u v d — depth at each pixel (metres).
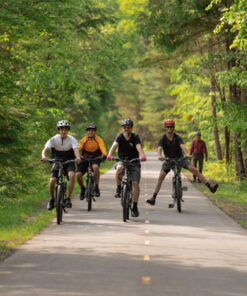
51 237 11.96
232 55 25.31
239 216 16.31
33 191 23.53
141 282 8.09
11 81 20.00
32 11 16.38
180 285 7.95
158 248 10.73
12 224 13.58
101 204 18.89
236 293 7.58
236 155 28.69
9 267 9.00
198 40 29.05
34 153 23.06
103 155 16.94
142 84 110.62
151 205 18.77
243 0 16.91
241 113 24.38
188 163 17.06
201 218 15.61
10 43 20.94
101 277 8.35
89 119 53.16
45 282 8.03
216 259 9.83
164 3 26.80
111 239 11.72
